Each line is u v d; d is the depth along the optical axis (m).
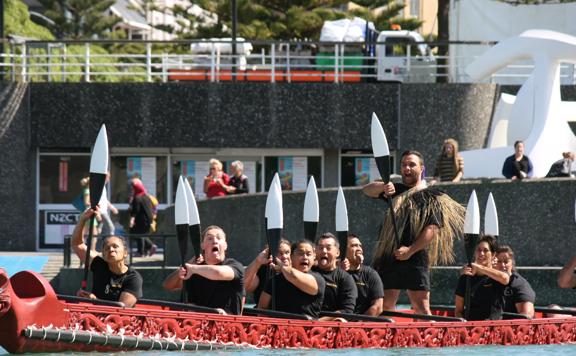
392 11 149.50
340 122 84.75
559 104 72.25
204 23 155.88
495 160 71.00
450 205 40.72
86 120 84.31
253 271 39.78
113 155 86.31
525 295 40.91
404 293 56.50
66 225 85.50
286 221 61.62
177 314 34.06
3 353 31.80
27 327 31.31
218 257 36.44
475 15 99.06
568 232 59.75
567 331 41.25
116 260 37.12
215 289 36.72
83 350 32.50
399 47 103.69
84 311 32.53
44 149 85.62
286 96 84.62
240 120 84.62
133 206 73.25
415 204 40.19
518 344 39.84
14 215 84.75
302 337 36.25
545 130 71.69
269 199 39.50
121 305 33.62
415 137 85.19
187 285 37.28
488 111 85.69
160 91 84.38
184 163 86.88
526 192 59.75
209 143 84.62
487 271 40.22
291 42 84.25
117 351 33.09
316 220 41.25
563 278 43.69
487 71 75.50
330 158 86.56
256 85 84.44
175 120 84.44
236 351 34.97
